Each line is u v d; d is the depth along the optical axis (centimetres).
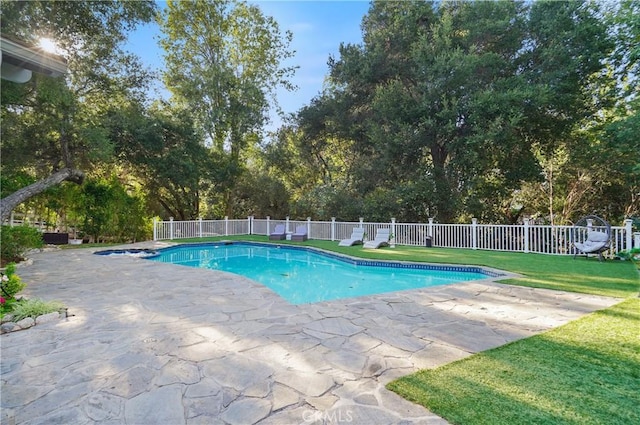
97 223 1570
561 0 1480
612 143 1415
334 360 327
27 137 1308
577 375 286
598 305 506
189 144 1966
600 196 1703
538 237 1185
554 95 1423
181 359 333
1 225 980
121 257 1149
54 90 1049
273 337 392
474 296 578
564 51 1422
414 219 1700
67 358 337
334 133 2111
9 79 392
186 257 1370
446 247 1382
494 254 1140
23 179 1333
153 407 249
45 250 1293
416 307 516
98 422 232
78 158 1554
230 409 245
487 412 233
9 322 429
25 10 955
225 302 556
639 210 1611
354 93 1909
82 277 780
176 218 2338
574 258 1016
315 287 837
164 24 2077
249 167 2445
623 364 305
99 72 1373
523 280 695
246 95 2106
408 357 331
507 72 1603
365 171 1806
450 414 231
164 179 1920
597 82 1548
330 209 1841
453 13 1727
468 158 1494
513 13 1566
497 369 299
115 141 1678
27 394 269
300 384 280
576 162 1591
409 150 1608
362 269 1061
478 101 1417
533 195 1878
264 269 1096
